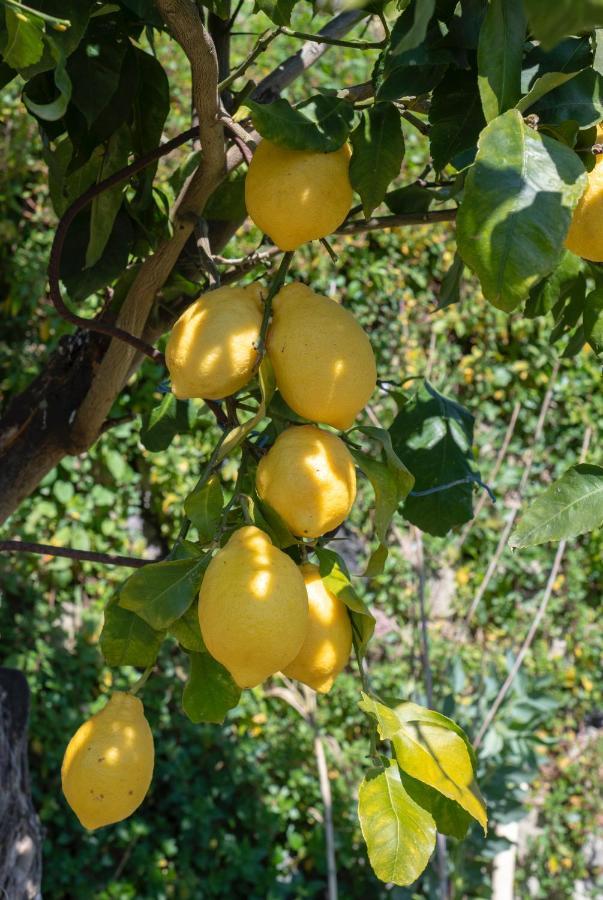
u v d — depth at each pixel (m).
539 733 4.55
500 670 4.45
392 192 1.35
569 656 4.69
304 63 1.52
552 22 0.79
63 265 1.37
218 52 1.42
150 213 1.41
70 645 4.07
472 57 1.08
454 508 1.39
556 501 1.09
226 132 1.28
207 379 1.00
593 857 4.45
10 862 1.60
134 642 1.09
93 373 1.51
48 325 4.09
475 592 4.57
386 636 4.41
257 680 0.96
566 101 1.00
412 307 4.57
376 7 1.12
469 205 0.94
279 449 1.01
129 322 1.40
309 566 1.05
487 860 3.47
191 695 1.10
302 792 4.12
